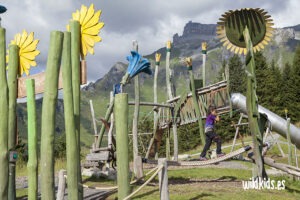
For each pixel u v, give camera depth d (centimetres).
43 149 566
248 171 1430
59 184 693
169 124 1798
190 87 1706
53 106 574
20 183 1229
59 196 686
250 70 1014
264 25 1050
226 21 1056
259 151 1000
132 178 1051
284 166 1006
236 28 1056
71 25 609
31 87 606
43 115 572
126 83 1149
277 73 5431
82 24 617
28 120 607
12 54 651
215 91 1617
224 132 4219
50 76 577
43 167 563
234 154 1028
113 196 858
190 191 885
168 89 1858
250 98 1010
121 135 629
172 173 1290
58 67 584
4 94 595
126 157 628
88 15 614
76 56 606
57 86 583
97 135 1524
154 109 1875
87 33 611
